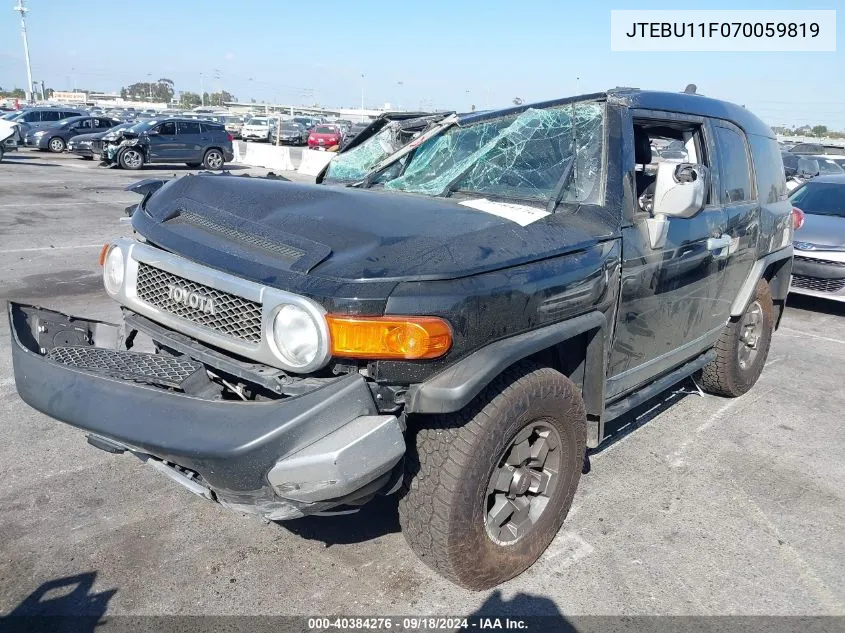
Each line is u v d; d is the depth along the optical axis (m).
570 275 2.77
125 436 2.35
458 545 2.57
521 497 2.92
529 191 3.25
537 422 2.79
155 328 2.90
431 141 3.78
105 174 20.95
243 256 2.52
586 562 3.06
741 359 4.91
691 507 3.54
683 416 4.68
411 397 2.38
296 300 2.26
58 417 2.54
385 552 3.07
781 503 3.61
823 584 2.96
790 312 7.87
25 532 3.13
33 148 29.56
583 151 3.29
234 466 2.20
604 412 3.24
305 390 2.29
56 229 11.02
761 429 4.52
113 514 3.30
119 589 2.79
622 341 3.31
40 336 3.03
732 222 4.10
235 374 2.49
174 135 23.81
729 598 2.85
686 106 3.82
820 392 5.26
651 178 3.97
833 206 8.55
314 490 2.21
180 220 2.95
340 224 2.58
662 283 3.46
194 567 2.93
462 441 2.50
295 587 2.83
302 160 24.91
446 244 2.47
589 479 3.79
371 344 2.23
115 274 3.00
